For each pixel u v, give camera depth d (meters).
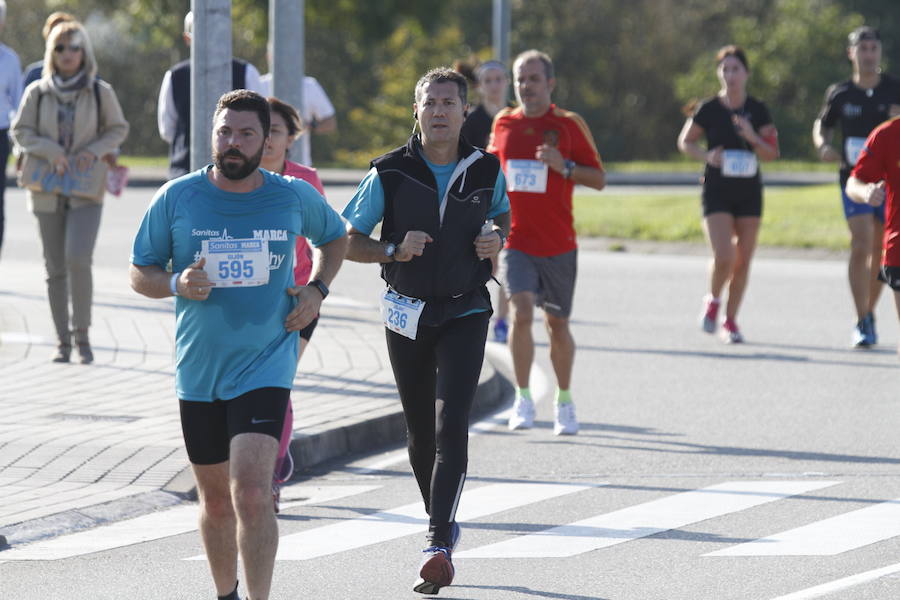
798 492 22.72
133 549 19.62
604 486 23.38
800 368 35.09
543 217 27.06
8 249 58.06
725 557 18.91
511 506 22.06
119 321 39.16
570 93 173.00
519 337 27.77
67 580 18.09
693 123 39.00
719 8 177.25
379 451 26.72
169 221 15.77
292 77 34.84
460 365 18.38
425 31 146.62
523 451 26.23
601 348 38.19
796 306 46.06
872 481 23.45
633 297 48.38
